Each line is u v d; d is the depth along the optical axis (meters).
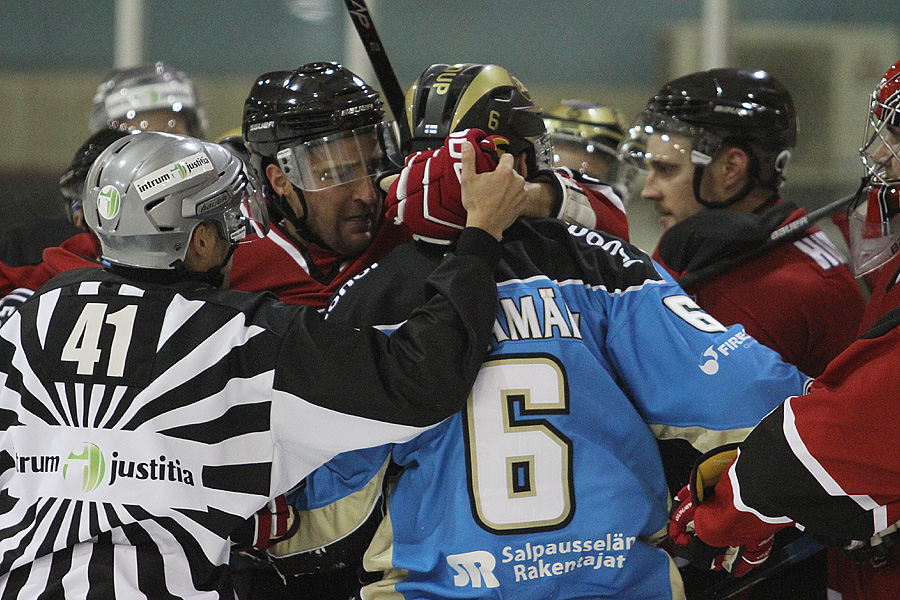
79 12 20.33
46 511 5.52
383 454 5.89
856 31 18.73
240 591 7.09
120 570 5.41
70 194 8.48
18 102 20.45
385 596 5.77
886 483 5.19
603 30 19.55
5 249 9.52
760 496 5.42
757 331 7.36
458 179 5.71
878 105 6.05
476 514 5.55
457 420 5.66
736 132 8.05
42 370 5.68
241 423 5.54
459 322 5.43
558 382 5.68
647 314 5.86
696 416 5.73
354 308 6.00
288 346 5.52
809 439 5.23
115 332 5.66
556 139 10.48
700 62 19.11
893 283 6.50
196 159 5.91
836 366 5.30
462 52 19.88
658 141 8.36
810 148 18.69
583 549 5.55
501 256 5.78
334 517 6.01
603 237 6.23
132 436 5.50
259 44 20.11
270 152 7.08
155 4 20.00
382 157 7.10
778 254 7.58
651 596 5.72
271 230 7.81
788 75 18.84
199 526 5.50
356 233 7.29
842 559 6.92
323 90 6.85
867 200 6.28
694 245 7.56
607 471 5.66
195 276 6.01
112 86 11.10
